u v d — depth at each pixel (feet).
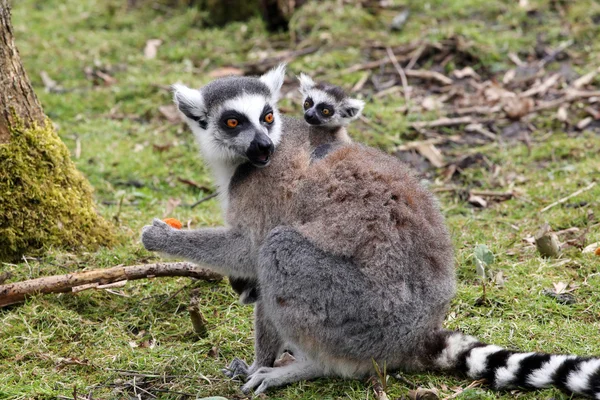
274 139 32.83
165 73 65.26
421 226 28.37
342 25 69.62
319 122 42.09
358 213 28.14
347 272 27.76
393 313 27.61
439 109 57.98
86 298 35.24
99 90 62.90
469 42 64.13
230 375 30.40
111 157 52.85
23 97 38.17
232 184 32.12
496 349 27.45
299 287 28.12
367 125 56.18
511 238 39.99
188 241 30.96
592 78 59.06
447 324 31.96
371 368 28.76
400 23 68.74
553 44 64.34
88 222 39.63
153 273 35.14
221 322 33.96
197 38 70.59
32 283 34.19
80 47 69.67
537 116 56.13
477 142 54.29
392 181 28.84
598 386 25.30
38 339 32.32
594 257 36.68
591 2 68.18
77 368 30.81
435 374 28.60
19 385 29.22
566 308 32.73
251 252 30.42
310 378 29.63
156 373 30.35
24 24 73.56
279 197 30.07
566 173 47.98
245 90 33.81
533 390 26.96
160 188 50.16
